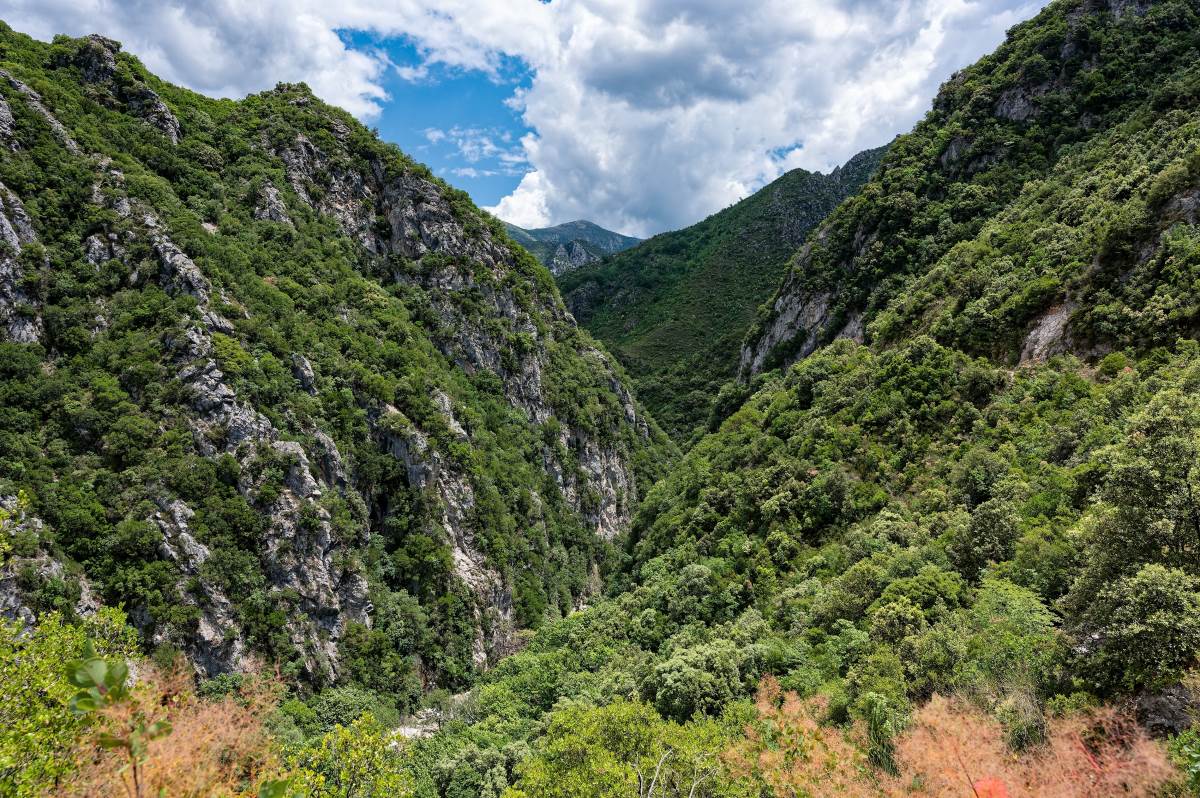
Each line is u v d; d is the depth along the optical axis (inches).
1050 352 1895.9
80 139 2578.7
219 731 376.2
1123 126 2583.7
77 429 1980.8
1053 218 2335.1
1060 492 1364.4
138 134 2940.5
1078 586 892.6
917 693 1001.5
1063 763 639.1
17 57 2736.2
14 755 471.5
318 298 2999.5
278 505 2218.3
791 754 967.6
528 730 1847.9
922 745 749.3
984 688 867.4
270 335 2549.2
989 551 1336.1
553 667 2219.5
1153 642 715.4
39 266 2186.3
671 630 2042.3
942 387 2081.7
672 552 2536.9
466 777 1568.7
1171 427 894.4
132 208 2506.2
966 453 1791.3
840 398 2443.4
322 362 2746.1
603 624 2393.0
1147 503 835.4
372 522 2650.1
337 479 2503.7
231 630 1931.6
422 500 2719.0
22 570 1620.3
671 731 1223.5
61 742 493.4
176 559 1923.0
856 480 2048.5
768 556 2017.7
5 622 616.7
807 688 1254.9
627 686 1716.3
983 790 650.2
